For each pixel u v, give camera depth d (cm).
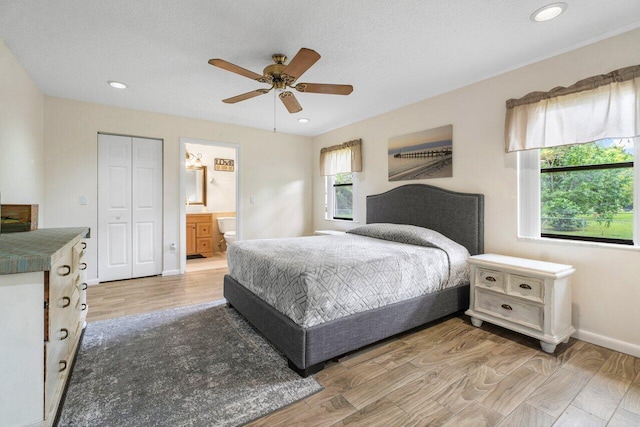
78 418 145
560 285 214
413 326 234
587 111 221
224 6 185
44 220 343
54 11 189
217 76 288
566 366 194
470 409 153
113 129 382
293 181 540
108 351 212
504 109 278
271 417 148
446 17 196
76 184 363
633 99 201
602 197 227
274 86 241
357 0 179
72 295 177
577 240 239
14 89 249
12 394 114
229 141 470
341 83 304
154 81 301
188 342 227
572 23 202
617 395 164
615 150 220
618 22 201
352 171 448
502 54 245
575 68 232
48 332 123
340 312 195
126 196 397
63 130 354
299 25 205
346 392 168
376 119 418
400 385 174
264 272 224
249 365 195
